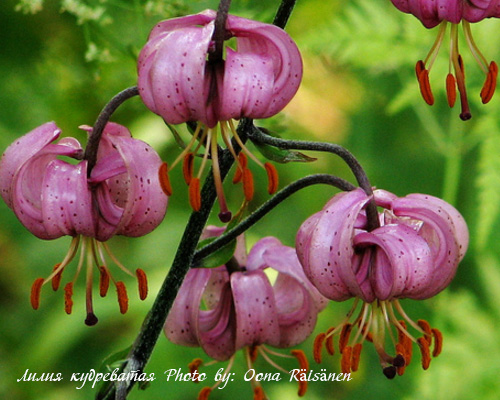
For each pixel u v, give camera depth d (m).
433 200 0.66
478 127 0.80
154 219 0.65
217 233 0.70
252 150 0.76
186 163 0.65
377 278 0.65
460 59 0.66
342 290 0.65
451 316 0.81
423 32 0.80
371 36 0.80
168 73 0.63
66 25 0.83
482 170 0.80
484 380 0.80
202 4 0.77
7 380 0.83
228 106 0.64
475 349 0.80
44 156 0.66
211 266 0.67
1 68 0.83
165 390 0.81
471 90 0.80
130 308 0.83
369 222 0.65
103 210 0.66
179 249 0.67
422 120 0.81
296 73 0.64
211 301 0.70
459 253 0.66
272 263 0.69
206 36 0.63
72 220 0.65
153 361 0.82
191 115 0.64
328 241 0.65
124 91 0.65
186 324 0.68
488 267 0.82
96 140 0.66
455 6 0.65
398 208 0.66
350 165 0.65
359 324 0.67
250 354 0.68
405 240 0.65
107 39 0.76
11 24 0.83
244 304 0.68
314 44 0.80
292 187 0.66
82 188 0.65
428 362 0.66
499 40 0.80
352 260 0.65
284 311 0.69
